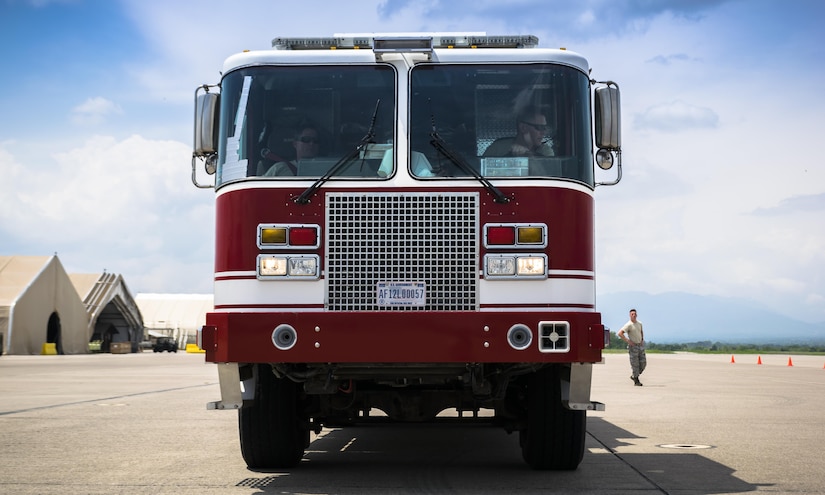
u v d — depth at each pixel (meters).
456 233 6.68
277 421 7.35
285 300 6.64
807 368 31.66
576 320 6.57
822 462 8.12
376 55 6.93
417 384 7.67
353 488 6.71
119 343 71.69
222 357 6.60
